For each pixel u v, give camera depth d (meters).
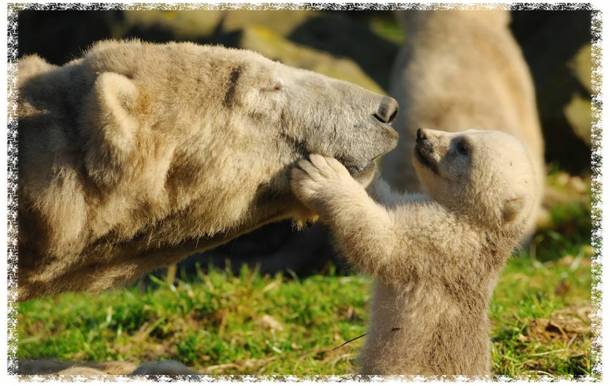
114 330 14.07
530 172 10.76
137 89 9.22
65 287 10.09
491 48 18.81
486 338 10.67
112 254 9.87
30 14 20.52
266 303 14.42
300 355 12.66
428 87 17.95
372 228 10.04
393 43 22.83
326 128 9.89
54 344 13.60
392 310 10.34
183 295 14.47
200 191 9.64
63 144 9.23
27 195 9.18
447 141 10.82
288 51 20.31
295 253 17.05
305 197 9.90
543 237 19.25
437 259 10.35
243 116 9.65
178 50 9.70
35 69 9.78
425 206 10.58
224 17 20.61
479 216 10.52
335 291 14.97
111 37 19.97
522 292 14.90
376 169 10.38
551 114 22.34
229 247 16.94
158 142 9.28
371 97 10.12
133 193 9.36
